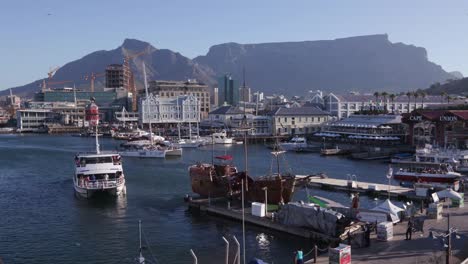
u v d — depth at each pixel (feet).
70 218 241.76
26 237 208.85
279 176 252.01
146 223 229.86
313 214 195.62
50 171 422.82
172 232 213.87
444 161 392.88
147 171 414.41
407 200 266.36
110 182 290.76
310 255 175.52
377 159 508.53
